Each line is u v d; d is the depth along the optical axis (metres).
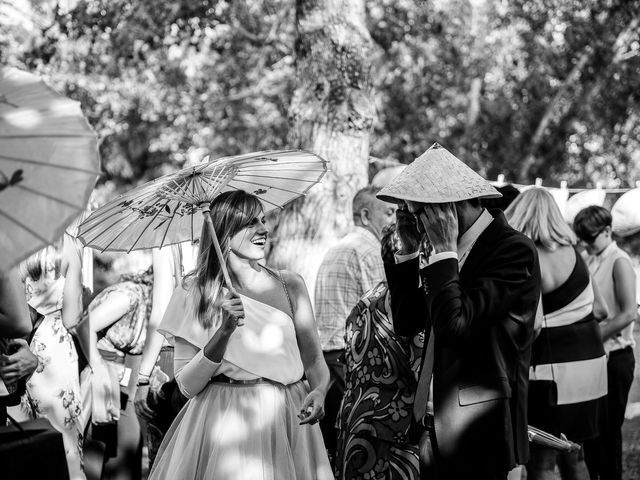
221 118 15.17
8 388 3.47
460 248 3.54
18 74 2.53
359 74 7.56
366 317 4.06
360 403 3.99
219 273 3.71
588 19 14.98
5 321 2.96
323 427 5.12
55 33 10.88
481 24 15.42
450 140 15.98
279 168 4.02
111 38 11.13
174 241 4.04
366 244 5.18
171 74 13.62
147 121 14.52
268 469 3.58
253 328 3.70
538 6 15.12
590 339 5.00
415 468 3.91
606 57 15.12
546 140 16.27
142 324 5.25
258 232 3.79
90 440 5.13
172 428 3.85
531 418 4.95
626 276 5.75
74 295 4.30
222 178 3.74
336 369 5.09
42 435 2.73
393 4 14.57
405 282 3.73
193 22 11.58
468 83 15.78
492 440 3.37
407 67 15.20
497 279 3.39
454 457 3.40
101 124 13.24
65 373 4.20
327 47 7.50
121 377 5.24
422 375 3.64
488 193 3.45
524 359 3.51
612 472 5.67
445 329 3.26
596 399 5.03
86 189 2.36
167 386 4.41
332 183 7.46
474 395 3.39
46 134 2.39
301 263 7.40
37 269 4.11
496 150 16.33
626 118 15.62
